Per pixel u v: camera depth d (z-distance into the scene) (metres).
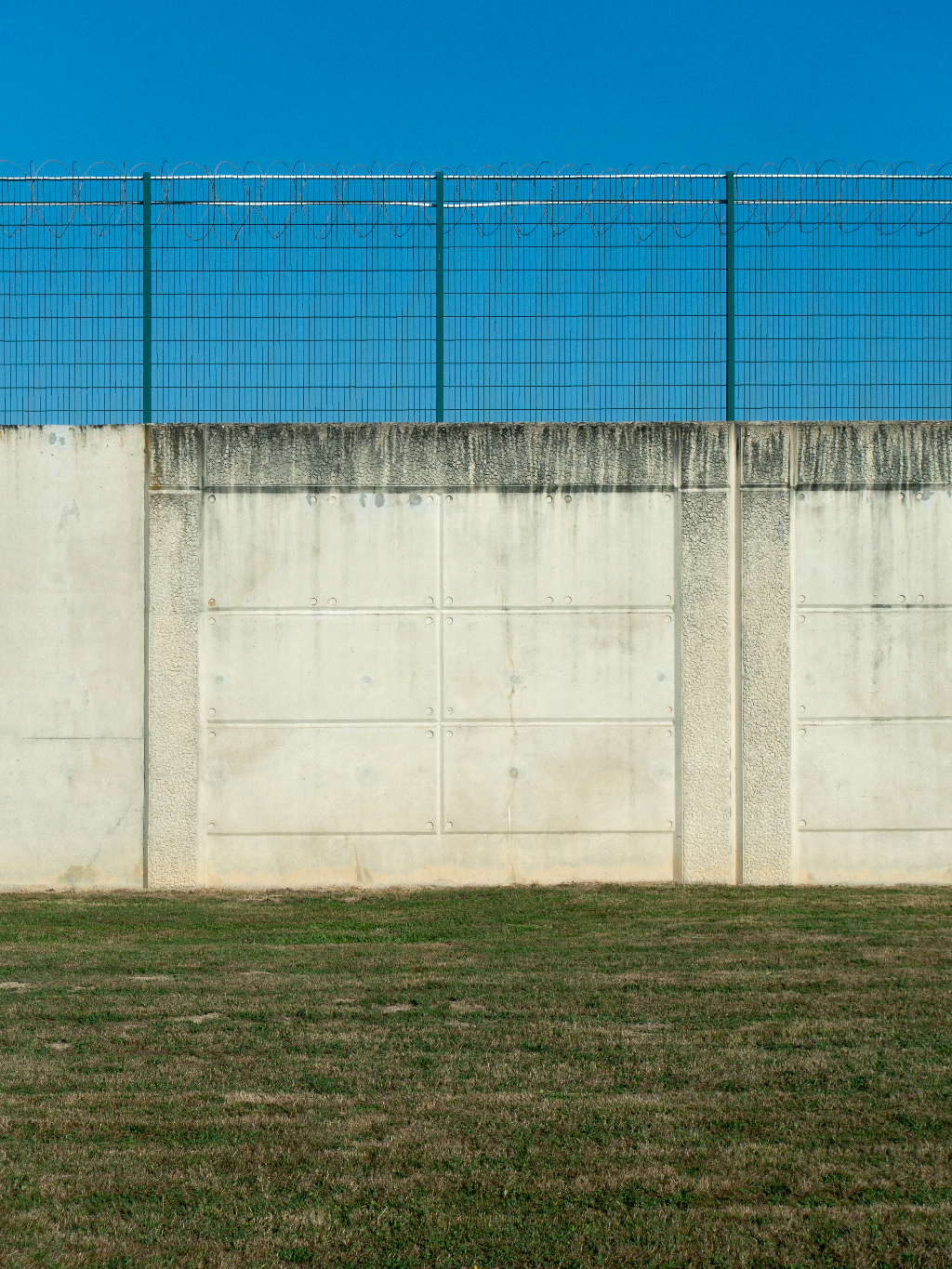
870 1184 4.18
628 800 11.20
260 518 11.19
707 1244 3.79
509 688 11.20
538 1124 4.71
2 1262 3.67
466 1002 6.62
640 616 11.21
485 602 11.20
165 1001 6.69
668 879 11.20
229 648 11.17
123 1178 4.24
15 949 8.37
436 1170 4.30
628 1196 4.10
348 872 11.14
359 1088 5.16
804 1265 3.67
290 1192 4.14
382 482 11.20
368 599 11.19
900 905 9.95
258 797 11.16
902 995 6.70
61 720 11.20
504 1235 3.84
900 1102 4.95
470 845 11.16
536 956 7.92
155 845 11.16
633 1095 5.04
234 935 8.88
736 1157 4.40
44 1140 4.58
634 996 6.72
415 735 11.16
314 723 11.16
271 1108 4.91
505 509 11.21
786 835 11.20
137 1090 5.15
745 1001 6.57
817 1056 5.55
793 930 8.84
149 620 11.18
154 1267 3.66
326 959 7.89
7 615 11.20
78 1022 6.27
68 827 11.19
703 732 11.20
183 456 11.20
